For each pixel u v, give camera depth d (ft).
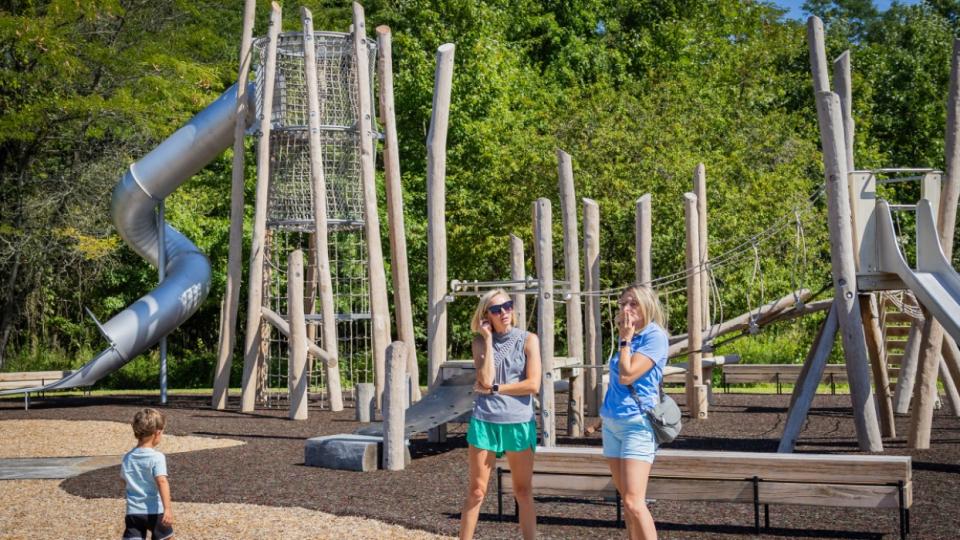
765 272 81.20
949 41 123.75
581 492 26.94
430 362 44.52
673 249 80.07
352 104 63.67
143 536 21.35
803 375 40.70
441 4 105.91
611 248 84.74
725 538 24.81
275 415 59.57
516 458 22.24
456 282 44.04
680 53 127.03
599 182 82.69
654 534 20.29
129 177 67.72
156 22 102.83
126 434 51.16
